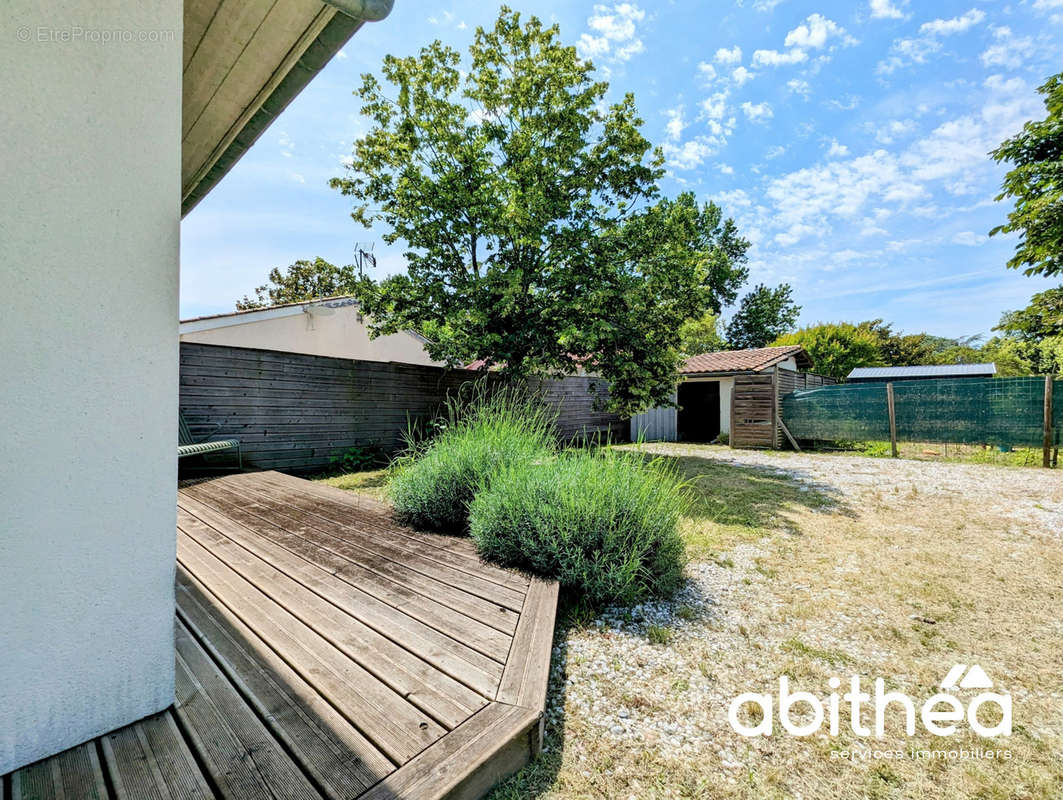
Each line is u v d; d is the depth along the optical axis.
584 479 2.71
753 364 10.15
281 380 5.91
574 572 2.27
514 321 6.75
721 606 2.38
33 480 0.98
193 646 1.57
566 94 7.01
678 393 12.94
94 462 1.06
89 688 1.07
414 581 2.22
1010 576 2.77
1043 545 3.31
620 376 7.04
